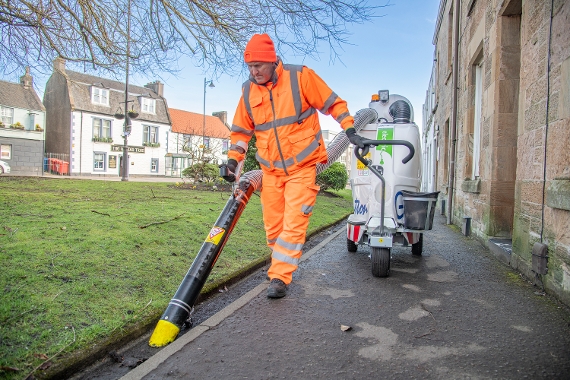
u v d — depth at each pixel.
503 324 3.04
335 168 16.48
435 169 16.19
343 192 19.80
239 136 3.71
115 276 3.46
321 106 3.57
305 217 3.62
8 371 2.05
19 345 2.29
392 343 2.69
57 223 4.91
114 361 2.46
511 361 2.43
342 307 3.40
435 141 16.20
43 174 34.34
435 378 2.23
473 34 7.75
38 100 34.91
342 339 2.75
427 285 4.11
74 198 7.77
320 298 3.65
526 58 4.57
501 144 6.02
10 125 32.81
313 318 3.14
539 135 4.14
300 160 3.48
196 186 14.49
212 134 48.12
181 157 44.78
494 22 6.12
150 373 2.28
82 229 4.70
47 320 2.59
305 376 2.24
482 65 7.48
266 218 3.88
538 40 4.23
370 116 5.00
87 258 3.71
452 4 10.88
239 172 3.67
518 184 4.75
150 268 3.79
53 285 3.08
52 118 38.34
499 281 4.28
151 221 5.53
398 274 4.55
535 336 2.81
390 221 4.63
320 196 15.25
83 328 2.58
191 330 2.91
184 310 2.85
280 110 3.43
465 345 2.66
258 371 2.30
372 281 4.24
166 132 43.88
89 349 2.38
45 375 2.09
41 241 4.02
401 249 6.11
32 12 6.43
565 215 3.52
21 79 7.98
